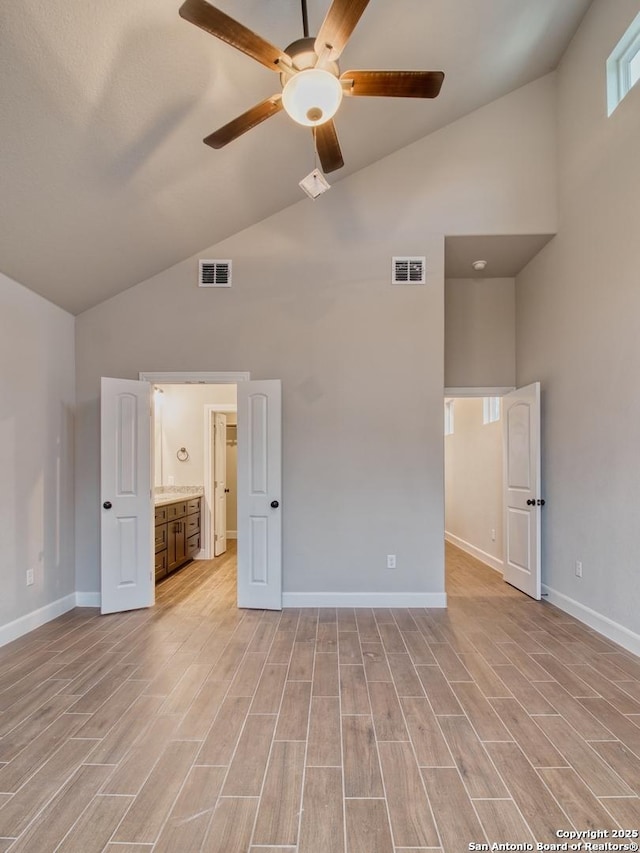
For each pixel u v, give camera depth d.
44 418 3.40
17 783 1.68
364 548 3.67
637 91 2.77
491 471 5.09
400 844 1.43
